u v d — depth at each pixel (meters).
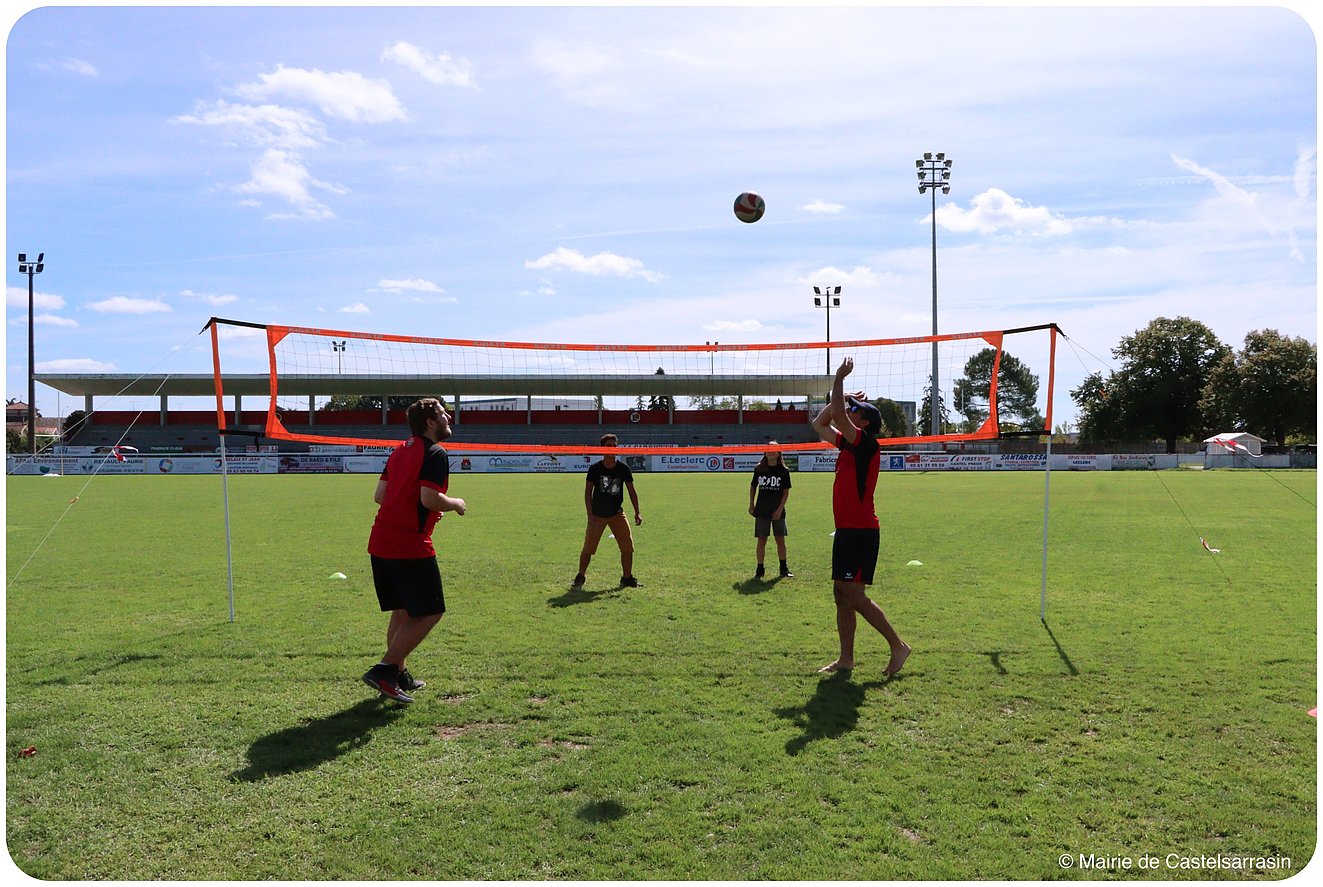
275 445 49.59
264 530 14.58
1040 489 25.11
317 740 4.70
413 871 3.37
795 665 6.08
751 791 4.03
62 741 4.68
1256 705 5.16
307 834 3.66
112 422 53.69
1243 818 3.76
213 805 3.93
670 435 52.34
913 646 6.55
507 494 23.66
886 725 4.87
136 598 8.55
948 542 12.60
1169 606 7.97
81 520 16.31
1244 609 7.84
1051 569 10.07
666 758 4.40
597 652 6.45
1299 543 12.38
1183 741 4.61
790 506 19.16
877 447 5.91
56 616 7.73
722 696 5.40
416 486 5.27
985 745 4.56
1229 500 20.45
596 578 9.71
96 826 3.74
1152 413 60.88
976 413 67.81
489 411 54.12
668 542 12.78
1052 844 3.54
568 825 3.70
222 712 5.15
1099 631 6.98
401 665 5.45
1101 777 4.15
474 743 4.66
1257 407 53.28
